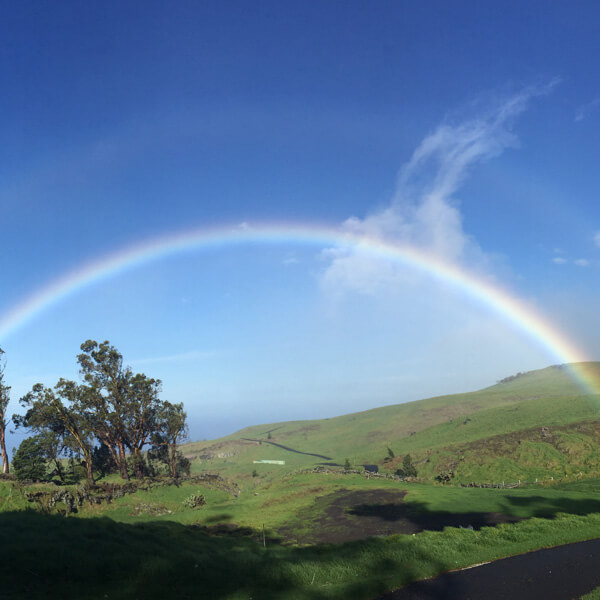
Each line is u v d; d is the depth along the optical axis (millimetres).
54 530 20422
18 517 22469
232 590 13406
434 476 72938
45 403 61469
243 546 29453
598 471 55500
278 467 132625
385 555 17188
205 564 16078
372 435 172750
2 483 38688
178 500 60312
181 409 77750
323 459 144375
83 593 12352
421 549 17625
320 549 21312
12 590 12039
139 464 69438
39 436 60688
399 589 13570
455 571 15383
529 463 65812
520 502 38781
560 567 15109
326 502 50156
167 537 27094
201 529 39750
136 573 14453
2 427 54344
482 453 74500
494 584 13617
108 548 18000
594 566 15008
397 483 64938
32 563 14516
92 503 46719
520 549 17844
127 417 70188
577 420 83438
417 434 135500
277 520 42688
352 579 14750
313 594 13086
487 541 19078
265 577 14719
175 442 76562
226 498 67875
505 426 104188
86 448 63094
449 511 38031
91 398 66000
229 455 182000
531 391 199000
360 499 49906
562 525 22125
